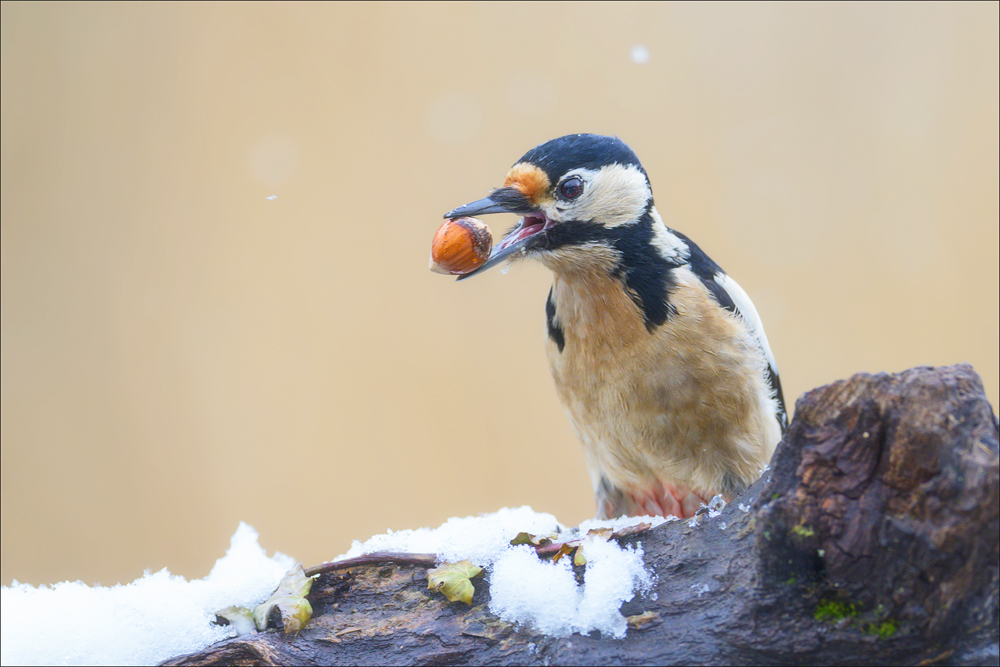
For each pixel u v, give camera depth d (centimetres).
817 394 279
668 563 282
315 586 283
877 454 279
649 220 291
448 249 290
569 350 291
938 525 279
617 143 291
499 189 291
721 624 281
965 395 279
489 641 282
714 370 290
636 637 281
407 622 282
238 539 285
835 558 279
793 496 280
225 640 282
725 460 290
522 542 283
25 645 282
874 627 279
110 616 283
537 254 291
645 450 291
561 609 282
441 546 283
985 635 279
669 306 290
